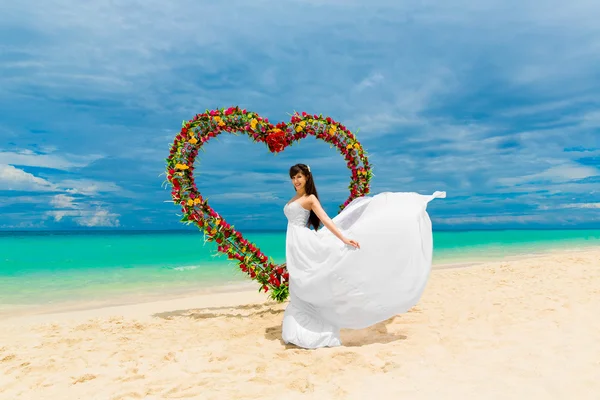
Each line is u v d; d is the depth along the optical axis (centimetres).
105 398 360
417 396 333
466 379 363
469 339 486
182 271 1360
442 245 2373
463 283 903
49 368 441
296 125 694
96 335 582
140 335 579
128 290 1035
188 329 608
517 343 460
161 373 414
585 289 760
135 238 3528
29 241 2995
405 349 457
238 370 413
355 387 357
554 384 345
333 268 468
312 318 494
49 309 823
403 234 479
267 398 344
